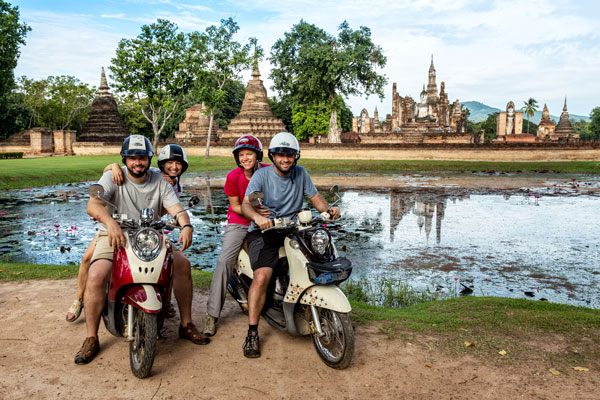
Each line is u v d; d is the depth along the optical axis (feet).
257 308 11.93
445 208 45.88
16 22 108.99
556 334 13.11
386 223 37.32
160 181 12.96
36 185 67.10
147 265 10.66
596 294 19.90
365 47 130.00
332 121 143.54
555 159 121.29
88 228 34.30
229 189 13.39
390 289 19.42
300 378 10.75
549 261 25.35
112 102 156.66
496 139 180.24
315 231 10.94
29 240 30.01
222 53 120.37
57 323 14.10
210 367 11.34
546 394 9.96
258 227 12.57
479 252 27.40
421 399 9.82
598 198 53.42
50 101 189.57
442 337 13.01
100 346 12.50
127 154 11.91
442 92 167.73
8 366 11.32
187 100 224.74
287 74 137.69
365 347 12.37
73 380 10.66
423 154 128.16
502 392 10.05
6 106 166.71
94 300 11.66
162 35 112.47
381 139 154.61
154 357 10.85
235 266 13.73
